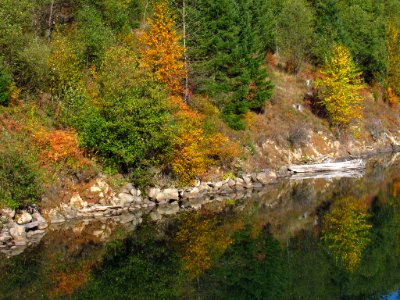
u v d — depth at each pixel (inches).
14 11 1387.8
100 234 1098.7
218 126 1700.3
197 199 1482.5
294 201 1512.1
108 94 1338.6
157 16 1761.8
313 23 2687.0
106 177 1285.7
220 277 886.4
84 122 1288.1
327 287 863.1
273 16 2511.1
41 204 1141.1
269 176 1756.9
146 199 1359.5
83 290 791.1
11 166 1067.3
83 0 1689.2
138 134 1312.7
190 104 1672.0
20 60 1325.0
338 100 2239.2
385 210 1437.0
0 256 937.5
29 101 1330.0
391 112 2869.1
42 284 810.8
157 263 940.6
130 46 1679.4
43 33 1638.8
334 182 1818.4
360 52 2819.9
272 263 977.5
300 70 2536.9
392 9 3565.5
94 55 1565.0
